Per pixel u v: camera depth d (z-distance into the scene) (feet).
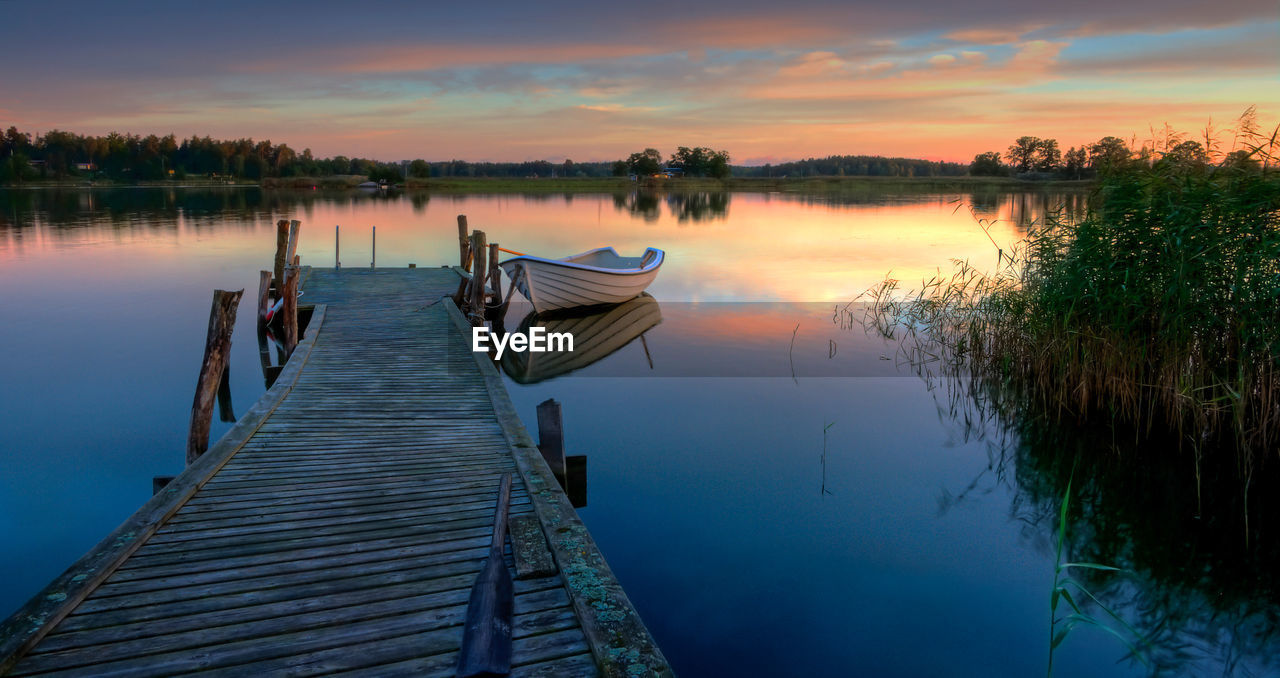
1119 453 19.71
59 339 33.94
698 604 13.00
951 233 83.82
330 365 23.30
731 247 71.15
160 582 9.93
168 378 27.94
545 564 10.50
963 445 20.99
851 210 134.21
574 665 8.36
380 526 11.93
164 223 98.27
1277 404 17.57
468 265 44.21
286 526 11.85
